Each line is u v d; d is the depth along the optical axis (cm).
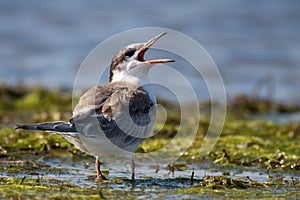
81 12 2727
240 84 2038
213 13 2706
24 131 1338
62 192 926
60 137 1259
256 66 2214
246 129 1491
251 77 2106
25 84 1938
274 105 1784
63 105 1712
